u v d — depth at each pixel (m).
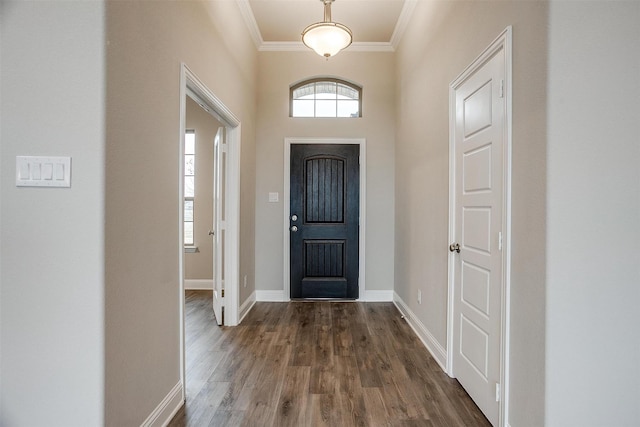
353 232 4.12
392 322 3.35
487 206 1.79
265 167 4.11
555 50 1.29
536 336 1.37
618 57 1.29
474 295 1.93
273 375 2.27
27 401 1.29
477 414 1.84
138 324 1.51
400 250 3.74
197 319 3.44
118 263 1.37
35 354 1.29
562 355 1.31
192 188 4.72
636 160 1.30
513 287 1.54
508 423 1.57
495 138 1.70
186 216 4.73
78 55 1.27
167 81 1.76
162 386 1.72
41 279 1.29
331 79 4.21
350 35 2.90
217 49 2.54
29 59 1.27
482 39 1.83
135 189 1.48
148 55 1.57
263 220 4.12
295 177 4.13
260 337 2.95
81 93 1.27
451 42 2.26
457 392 2.06
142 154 1.53
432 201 2.65
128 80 1.42
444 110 2.39
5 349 1.29
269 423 1.76
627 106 1.30
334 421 1.78
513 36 1.54
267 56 4.11
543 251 1.33
